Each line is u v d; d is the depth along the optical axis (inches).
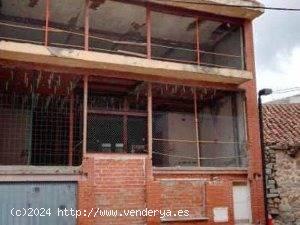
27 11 596.4
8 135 588.4
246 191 571.8
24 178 464.1
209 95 639.1
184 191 533.6
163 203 519.2
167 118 698.8
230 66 644.7
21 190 464.8
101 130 602.2
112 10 593.3
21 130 596.1
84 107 511.2
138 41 680.4
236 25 633.6
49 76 530.0
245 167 576.1
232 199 554.6
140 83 566.3
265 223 551.5
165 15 608.1
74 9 589.3
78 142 591.5
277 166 589.0
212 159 646.5
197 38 599.5
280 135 622.2
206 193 542.6
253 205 564.1
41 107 608.4
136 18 618.5
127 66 525.3
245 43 622.2
